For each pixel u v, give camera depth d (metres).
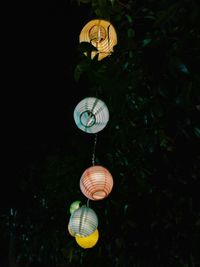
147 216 4.03
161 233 3.84
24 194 8.75
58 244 7.24
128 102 3.09
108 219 4.57
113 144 4.02
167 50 2.62
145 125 3.20
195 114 2.77
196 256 3.48
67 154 6.52
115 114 3.48
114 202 4.25
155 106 2.86
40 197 7.80
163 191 3.56
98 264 5.13
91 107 2.85
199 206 3.32
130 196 4.09
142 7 3.36
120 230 4.50
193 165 3.24
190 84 2.46
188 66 2.55
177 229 3.61
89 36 3.01
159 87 2.62
